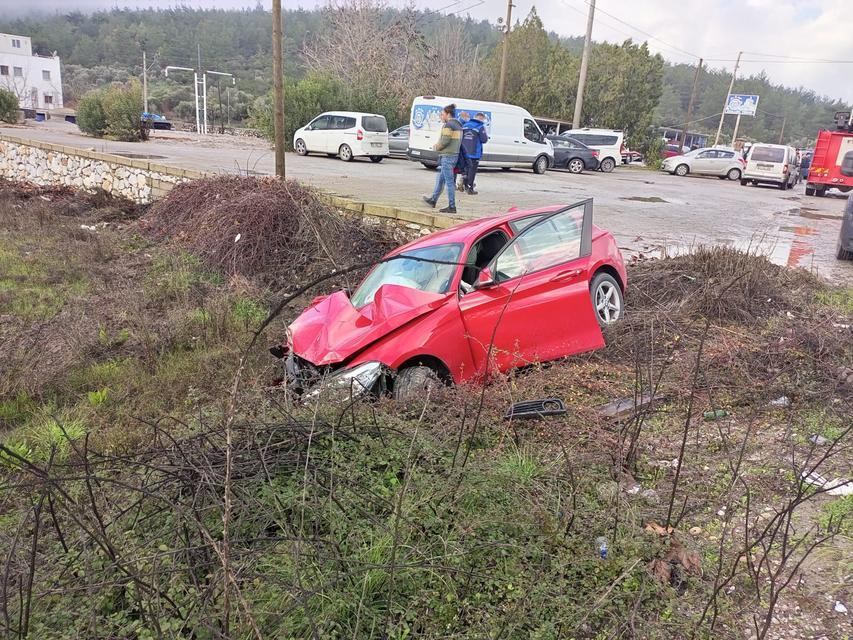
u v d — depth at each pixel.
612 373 4.95
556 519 2.87
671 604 2.40
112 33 134.88
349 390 3.78
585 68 32.75
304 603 2.20
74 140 26.23
